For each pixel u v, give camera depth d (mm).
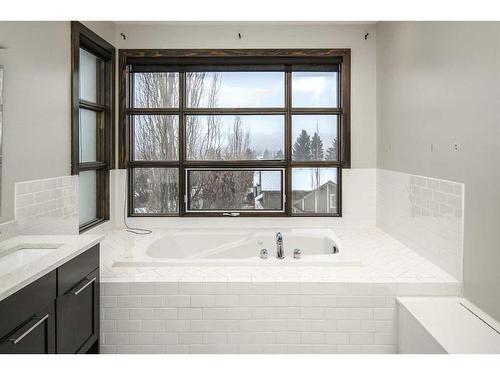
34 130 2900
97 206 4387
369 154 4617
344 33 4562
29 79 2834
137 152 4711
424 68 3281
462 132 2686
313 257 3186
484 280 2445
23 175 2764
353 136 4613
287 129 4633
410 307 2549
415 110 3473
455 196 2795
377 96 4531
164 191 4707
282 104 4656
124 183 4609
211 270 2971
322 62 4570
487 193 2404
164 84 4652
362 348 2738
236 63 4562
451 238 2855
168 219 4652
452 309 2508
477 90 2498
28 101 2824
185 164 4641
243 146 4695
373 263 3168
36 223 2918
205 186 4699
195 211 4699
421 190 3365
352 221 4652
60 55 3291
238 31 4547
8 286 1680
